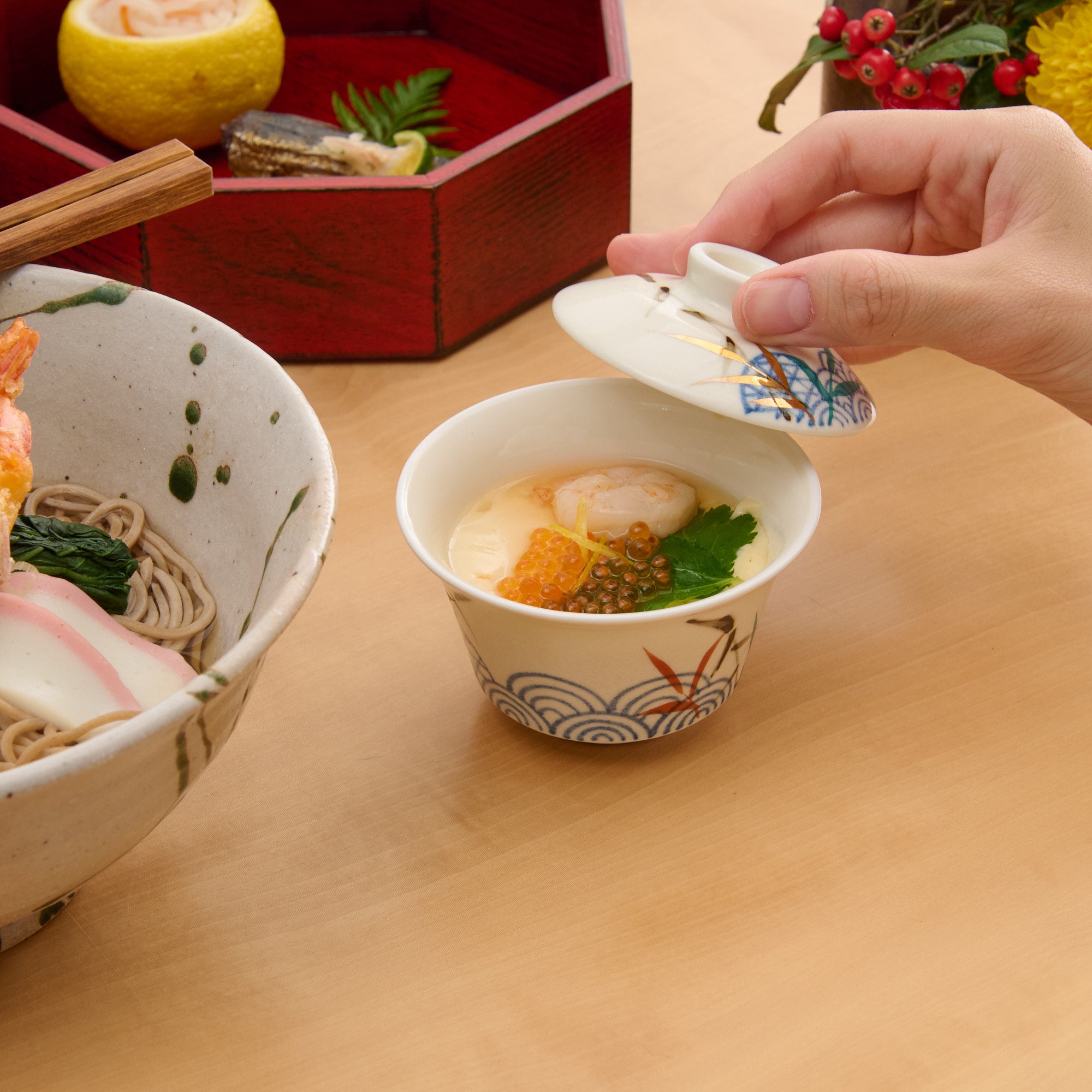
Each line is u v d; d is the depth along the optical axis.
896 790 0.70
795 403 0.69
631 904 0.68
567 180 0.84
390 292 0.82
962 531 0.77
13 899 0.62
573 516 0.72
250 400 0.69
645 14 1.08
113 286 0.71
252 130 0.86
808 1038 0.65
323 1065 0.65
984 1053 0.65
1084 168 0.73
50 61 0.91
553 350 0.85
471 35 0.95
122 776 0.61
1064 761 0.71
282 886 0.68
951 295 0.71
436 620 0.75
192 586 0.71
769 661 0.74
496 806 0.70
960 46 0.80
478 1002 0.66
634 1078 0.65
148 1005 0.66
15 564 0.69
